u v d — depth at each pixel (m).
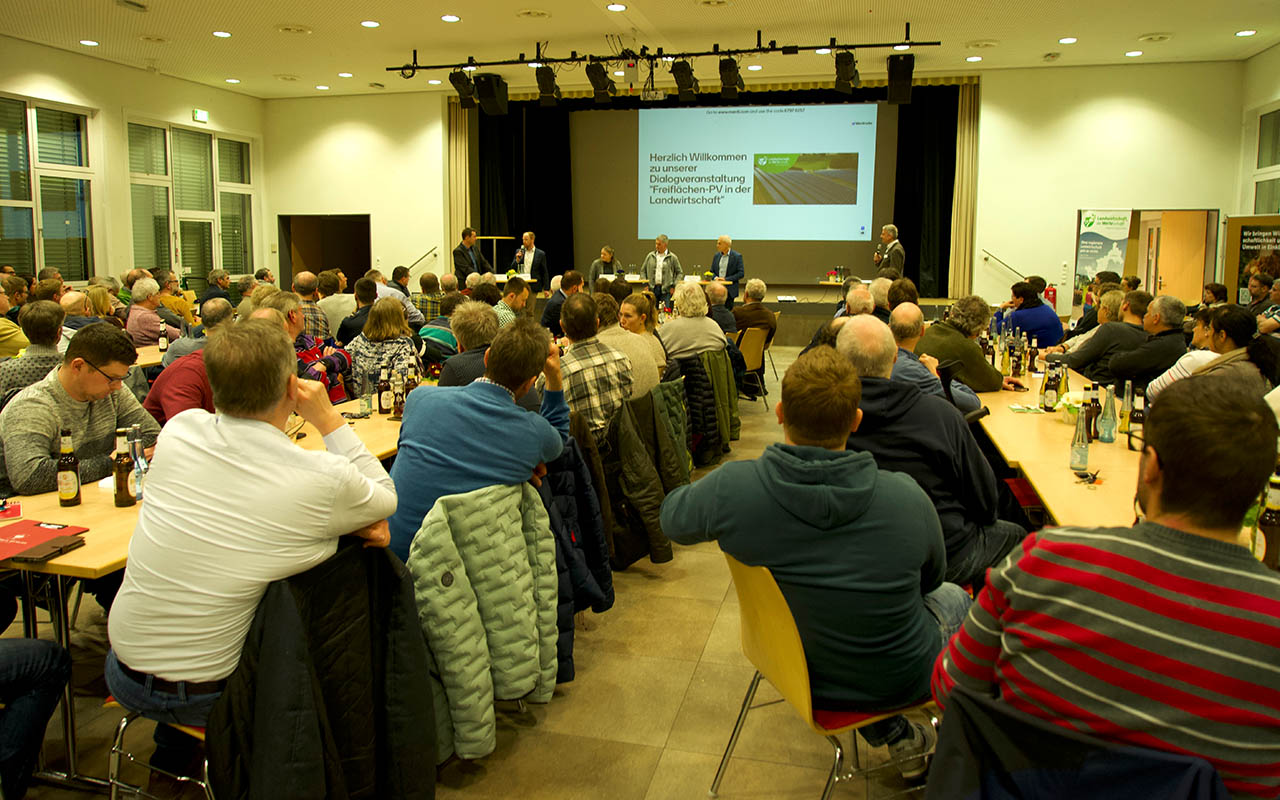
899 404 2.36
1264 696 1.00
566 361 3.54
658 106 12.05
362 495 1.74
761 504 1.72
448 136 12.17
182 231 11.45
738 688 2.76
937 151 11.33
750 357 7.03
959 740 1.12
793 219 11.82
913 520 1.72
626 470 3.58
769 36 9.05
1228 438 1.02
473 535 2.19
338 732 1.78
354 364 4.25
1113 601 1.07
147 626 1.69
